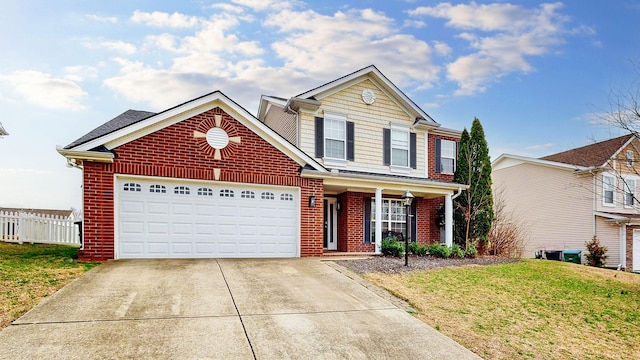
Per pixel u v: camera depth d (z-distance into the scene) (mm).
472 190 16922
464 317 7570
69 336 5352
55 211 27641
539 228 24484
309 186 13234
